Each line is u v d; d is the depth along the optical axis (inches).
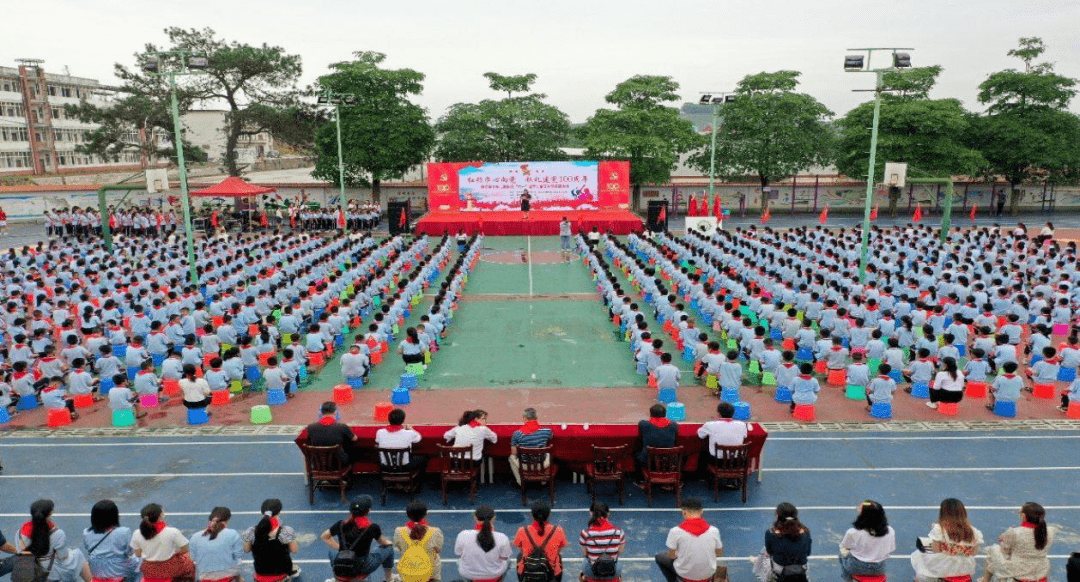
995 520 439.8
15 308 887.7
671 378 627.5
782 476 502.6
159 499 480.4
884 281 1000.9
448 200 1898.4
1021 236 1376.7
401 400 647.8
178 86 2094.0
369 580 382.0
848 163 2057.1
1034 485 485.4
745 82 2146.9
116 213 1758.1
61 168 3053.6
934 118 1893.5
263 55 2053.4
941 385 604.7
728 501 468.4
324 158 2030.0
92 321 831.7
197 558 341.4
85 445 569.3
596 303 1038.4
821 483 491.5
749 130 2097.7
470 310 1001.5
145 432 595.2
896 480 494.6
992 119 2041.1
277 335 803.4
